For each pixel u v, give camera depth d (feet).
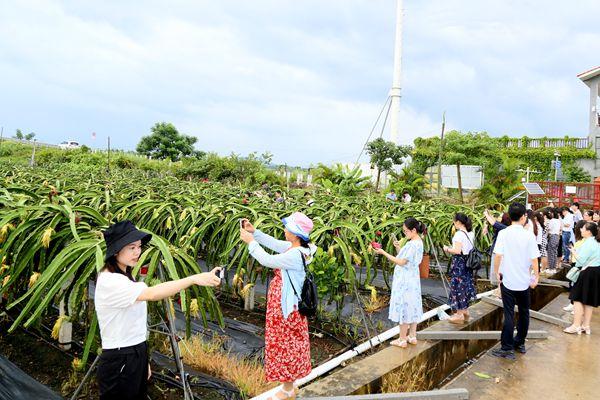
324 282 14.26
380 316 18.25
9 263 12.39
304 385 11.84
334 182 56.65
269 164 80.18
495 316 19.06
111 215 16.98
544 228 28.04
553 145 85.30
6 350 12.40
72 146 140.77
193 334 14.76
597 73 78.18
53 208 11.57
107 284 7.07
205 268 22.50
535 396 12.78
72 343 12.47
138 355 7.49
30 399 9.61
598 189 53.01
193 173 76.54
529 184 35.99
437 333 14.84
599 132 79.92
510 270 15.16
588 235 18.03
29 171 39.34
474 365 14.82
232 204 19.22
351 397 10.41
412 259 13.85
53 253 11.34
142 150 112.06
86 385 10.57
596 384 13.65
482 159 63.26
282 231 16.35
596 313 21.57
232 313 17.49
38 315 8.98
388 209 26.32
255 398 10.28
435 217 24.30
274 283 10.11
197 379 11.30
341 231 16.94
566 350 16.38
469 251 16.55
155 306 10.90
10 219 11.76
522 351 15.92
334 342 15.08
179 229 17.53
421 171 85.51
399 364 12.67
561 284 24.52
